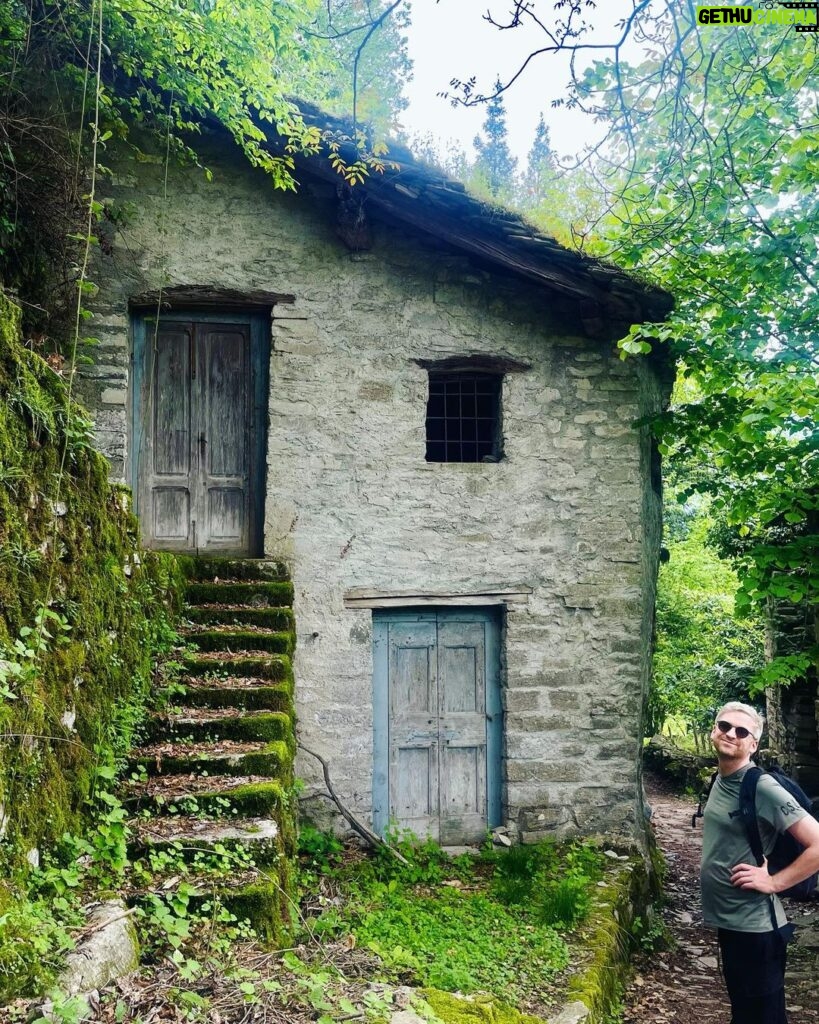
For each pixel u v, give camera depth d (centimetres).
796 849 329
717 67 523
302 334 614
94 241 512
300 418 611
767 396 527
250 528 629
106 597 384
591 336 649
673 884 770
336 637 604
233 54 532
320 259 620
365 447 617
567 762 627
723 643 1284
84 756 331
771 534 859
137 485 618
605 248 691
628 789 632
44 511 312
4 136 490
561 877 565
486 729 636
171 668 475
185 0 533
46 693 297
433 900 505
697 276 640
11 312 304
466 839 625
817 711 785
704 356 637
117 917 265
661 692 1334
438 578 620
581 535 641
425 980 360
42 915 246
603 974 437
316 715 596
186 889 300
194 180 609
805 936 610
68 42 519
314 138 530
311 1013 248
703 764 1214
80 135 505
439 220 599
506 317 640
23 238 519
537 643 631
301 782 495
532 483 637
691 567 1388
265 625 550
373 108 532
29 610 289
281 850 369
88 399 585
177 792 377
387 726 623
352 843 587
